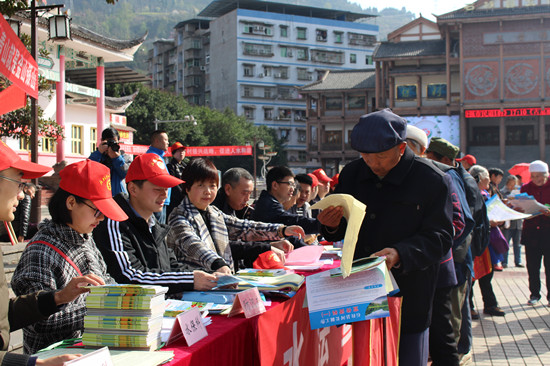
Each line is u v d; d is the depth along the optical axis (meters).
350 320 2.40
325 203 2.61
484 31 37.47
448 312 3.37
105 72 27.64
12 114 9.96
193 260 3.32
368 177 2.88
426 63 40.66
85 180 2.40
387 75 41.31
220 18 63.44
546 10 35.88
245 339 2.37
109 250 2.71
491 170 9.09
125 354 1.84
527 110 37.28
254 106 60.91
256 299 2.37
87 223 2.44
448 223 2.73
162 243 3.10
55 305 2.09
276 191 4.77
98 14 178.75
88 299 1.99
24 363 1.65
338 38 64.56
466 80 38.00
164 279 2.68
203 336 2.08
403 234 2.75
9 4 5.00
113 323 1.94
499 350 5.11
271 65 61.81
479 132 42.62
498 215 6.07
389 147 2.59
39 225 2.50
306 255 3.91
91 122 24.80
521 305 6.95
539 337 5.53
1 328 1.82
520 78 37.03
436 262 2.85
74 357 1.68
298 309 2.82
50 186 19.44
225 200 4.45
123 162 5.80
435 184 2.75
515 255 10.08
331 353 3.47
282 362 2.57
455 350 3.37
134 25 179.75
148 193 2.92
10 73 4.32
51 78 19.12
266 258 3.55
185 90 69.50
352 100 46.81
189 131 42.06
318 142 47.53
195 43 68.75
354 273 2.46
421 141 3.74
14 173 2.02
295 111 62.38
